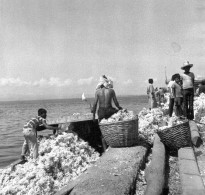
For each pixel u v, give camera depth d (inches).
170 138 271.9
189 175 200.4
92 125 419.8
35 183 236.2
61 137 312.0
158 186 185.0
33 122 311.7
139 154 253.9
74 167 269.0
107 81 316.8
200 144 301.3
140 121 363.3
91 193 171.9
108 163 228.1
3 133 1178.6
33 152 307.1
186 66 426.9
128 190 179.0
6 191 234.8
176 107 451.8
